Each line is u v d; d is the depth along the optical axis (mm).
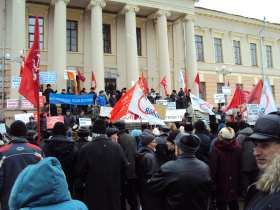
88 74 28672
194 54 30969
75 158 6133
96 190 5508
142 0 28781
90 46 29141
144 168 6176
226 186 6211
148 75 31516
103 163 5602
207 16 37062
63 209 2213
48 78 19969
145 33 32062
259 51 41156
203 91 35781
